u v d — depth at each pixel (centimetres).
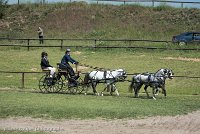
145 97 2750
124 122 1995
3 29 6106
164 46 4516
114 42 4825
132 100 2564
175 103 2483
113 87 2819
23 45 4438
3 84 3166
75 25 5994
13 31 6000
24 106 2247
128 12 6319
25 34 5862
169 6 6456
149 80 2691
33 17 6325
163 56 4125
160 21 6075
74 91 2947
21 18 6341
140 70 3625
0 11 6388
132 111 2188
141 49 4344
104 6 6481
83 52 4303
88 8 6397
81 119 2038
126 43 4753
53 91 2881
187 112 2230
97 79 2800
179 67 3700
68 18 6169
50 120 2017
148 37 5522
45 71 2877
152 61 3912
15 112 2134
